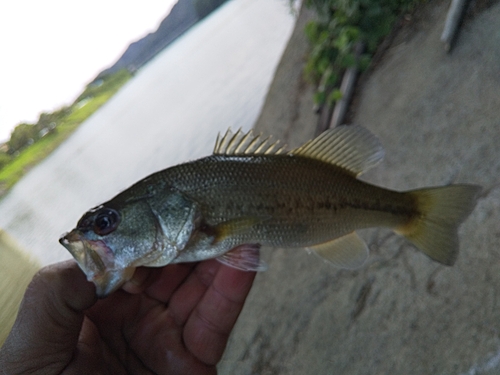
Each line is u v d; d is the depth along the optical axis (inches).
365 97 20.1
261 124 26.3
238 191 6.8
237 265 6.9
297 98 24.7
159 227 6.5
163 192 6.6
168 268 7.7
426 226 7.8
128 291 7.2
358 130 7.5
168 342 7.3
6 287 9.1
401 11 21.3
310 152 7.4
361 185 7.6
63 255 15.9
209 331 7.3
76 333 5.7
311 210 7.2
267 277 16.7
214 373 7.5
